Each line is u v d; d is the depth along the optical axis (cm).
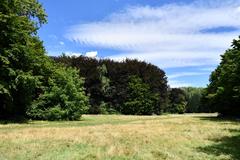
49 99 4184
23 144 1723
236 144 1911
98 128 2731
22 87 3850
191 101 10306
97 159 1393
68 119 4181
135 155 1492
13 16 3578
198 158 1480
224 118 4844
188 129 2750
